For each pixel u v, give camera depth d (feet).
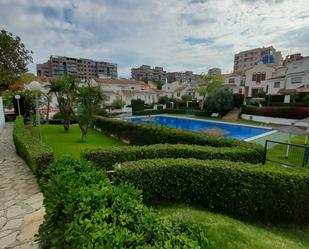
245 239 9.53
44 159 16.98
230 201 12.71
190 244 4.56
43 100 70.79
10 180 18.06
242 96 76.48
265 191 12.28
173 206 13.12
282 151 28.91
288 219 12.64
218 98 79.61
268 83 105.60
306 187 12.17
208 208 13.25
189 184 13.30
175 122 82.94
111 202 6.24
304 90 77.15
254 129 57.31
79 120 35.91
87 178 8.23
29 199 14.58
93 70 293.23
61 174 8.51
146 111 98.78
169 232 5.04
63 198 6.75
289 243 10.21
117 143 37.47
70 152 28.58
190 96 148.25
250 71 119.24
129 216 5.46
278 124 60.23
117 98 118.21
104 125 47.19
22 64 28.43
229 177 12.62
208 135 24.02
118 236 4.48
